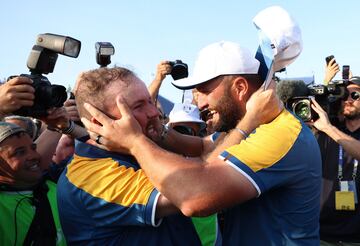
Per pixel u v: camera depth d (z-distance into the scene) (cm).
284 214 176
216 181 155
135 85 171
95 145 179
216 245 203
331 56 463
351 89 361
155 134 183
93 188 166
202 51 196
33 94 184
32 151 243
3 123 245
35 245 225
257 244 179
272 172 163
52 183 260
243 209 184
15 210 228
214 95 189
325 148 380
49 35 202
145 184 163
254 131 177
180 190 154
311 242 181
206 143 233
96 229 170
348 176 368
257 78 192
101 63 255
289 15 204
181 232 181
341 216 368
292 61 211
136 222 160
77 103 177
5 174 235
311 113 338
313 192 179
